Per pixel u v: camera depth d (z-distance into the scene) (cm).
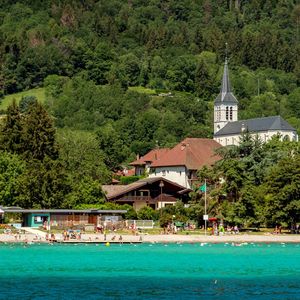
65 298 8731
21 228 17412
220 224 17500
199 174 18862
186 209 18938
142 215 19775
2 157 19725
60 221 18112
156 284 9838
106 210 18425
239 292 9219
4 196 19225
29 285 9669
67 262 12150
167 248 14562
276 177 17238
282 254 13675
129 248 14475
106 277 10456
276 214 17025
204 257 13100
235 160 18288
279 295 9006
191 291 9281
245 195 17338
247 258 12988
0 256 12938
